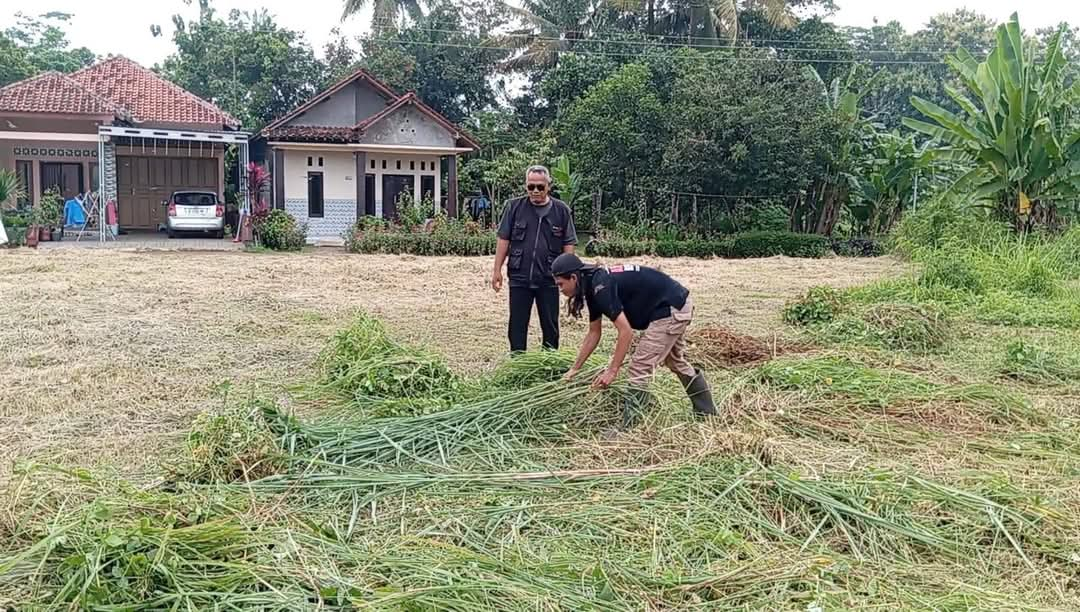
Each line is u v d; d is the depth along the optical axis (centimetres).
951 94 1675
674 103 2303
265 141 2545
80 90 2242
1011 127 1560
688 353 695
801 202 2397
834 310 925
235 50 3116
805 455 453
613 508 375
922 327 796
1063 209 1602
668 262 1898
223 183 2502
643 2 3161
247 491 389
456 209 2400
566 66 2734
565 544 345
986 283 1190
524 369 579
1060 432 511
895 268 1702
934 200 1819
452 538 351
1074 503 397
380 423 483
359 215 2320
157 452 466
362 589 295
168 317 932
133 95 2478
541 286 666
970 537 359
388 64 3036
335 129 2314
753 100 2138
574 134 2412
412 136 2334
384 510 380
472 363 714
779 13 2953
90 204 2259
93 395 584
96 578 280
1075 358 711
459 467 433
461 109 3288
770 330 898
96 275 1330
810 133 2156
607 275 484
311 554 321
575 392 495
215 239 2300
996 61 1595
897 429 510
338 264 1638
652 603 301
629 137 2264
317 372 659
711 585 310
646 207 2369
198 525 325
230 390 605
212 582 290
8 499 369
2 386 603
